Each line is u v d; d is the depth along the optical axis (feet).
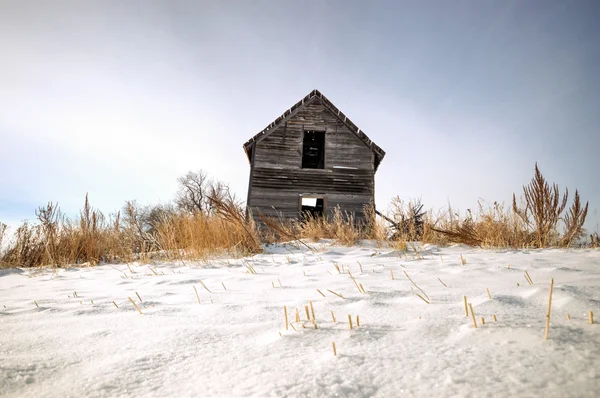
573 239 14.10
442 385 2.51
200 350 3.49
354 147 39.01
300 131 39.06
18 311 5.79
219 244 16.19
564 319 3.79
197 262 13.78
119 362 3.16
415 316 4.41
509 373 2.61
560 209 14.57
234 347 3.56
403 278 7.64
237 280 8.63
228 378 2.80
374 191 37.86
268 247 17.84
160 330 4.28
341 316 4.63
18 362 3.16
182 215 17.67
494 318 3.87
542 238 14.49
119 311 5.58
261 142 38.29
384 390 2.50
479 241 15.10
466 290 5.89
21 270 16.60
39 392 2.57
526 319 3.87
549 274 7.02
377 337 3.67
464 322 3.97
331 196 37.06
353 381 2.64
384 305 5.12
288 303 5.63
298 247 17.44
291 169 37.68
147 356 3.32
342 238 18.57
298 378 2.73
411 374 2.72
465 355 3.02
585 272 7.00
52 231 18.13
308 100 40.04
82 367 3.08
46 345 3.75
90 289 8.61
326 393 2.48
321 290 6.63
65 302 6.65
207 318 4.86
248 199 36.22
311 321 4.41
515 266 8.48
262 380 2.72
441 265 9.46
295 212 36.19
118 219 18.98
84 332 4.27
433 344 3.35
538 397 2.24
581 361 2.70
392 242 16.34
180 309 5.55
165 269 12.54
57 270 14.83
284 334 3.93
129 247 18.35
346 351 3.28
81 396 2.52
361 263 10.85
